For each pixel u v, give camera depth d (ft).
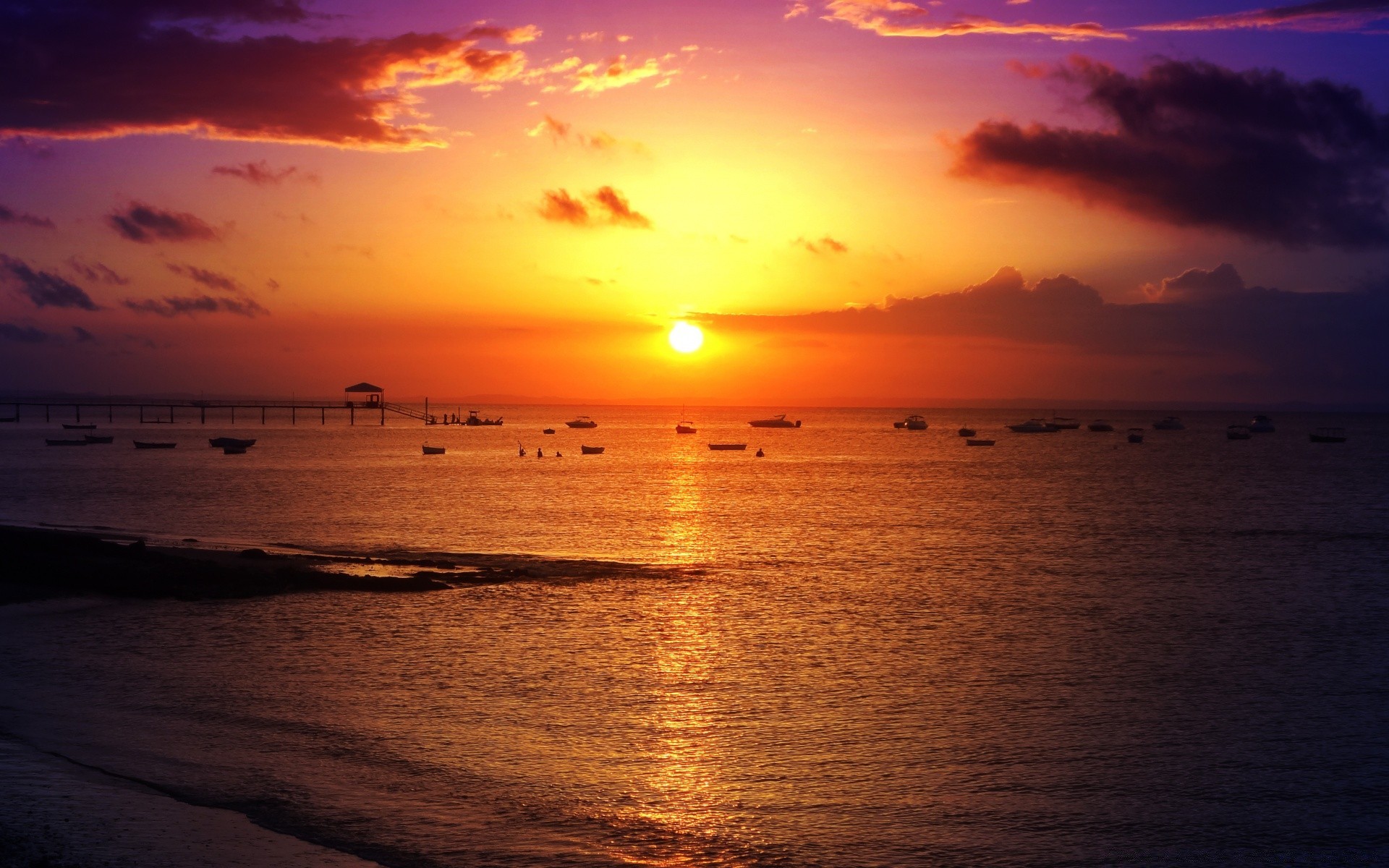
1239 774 65.62
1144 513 238.27
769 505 252.83
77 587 118.83
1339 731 74.49
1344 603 124.57
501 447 568.00
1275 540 188.85
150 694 78.89
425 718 74.49
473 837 53.31
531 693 82.12
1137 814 59.06
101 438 548.72
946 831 56.24
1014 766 66.49
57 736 66.95
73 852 48.03
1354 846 55.21
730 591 129.70
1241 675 90.27
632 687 84.33
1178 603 124.67
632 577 138.10
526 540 181.06
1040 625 110.83
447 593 123.85
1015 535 195.00
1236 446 641.40
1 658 88.94
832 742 70.79
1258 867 52.85
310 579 125.90
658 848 53.06
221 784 59.21
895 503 259.39
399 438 655.76
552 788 61.05
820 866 51.70
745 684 85.97
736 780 63.10
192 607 112.27
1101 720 76.74
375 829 53.62
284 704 77.30
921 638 103.96
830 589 132.36
